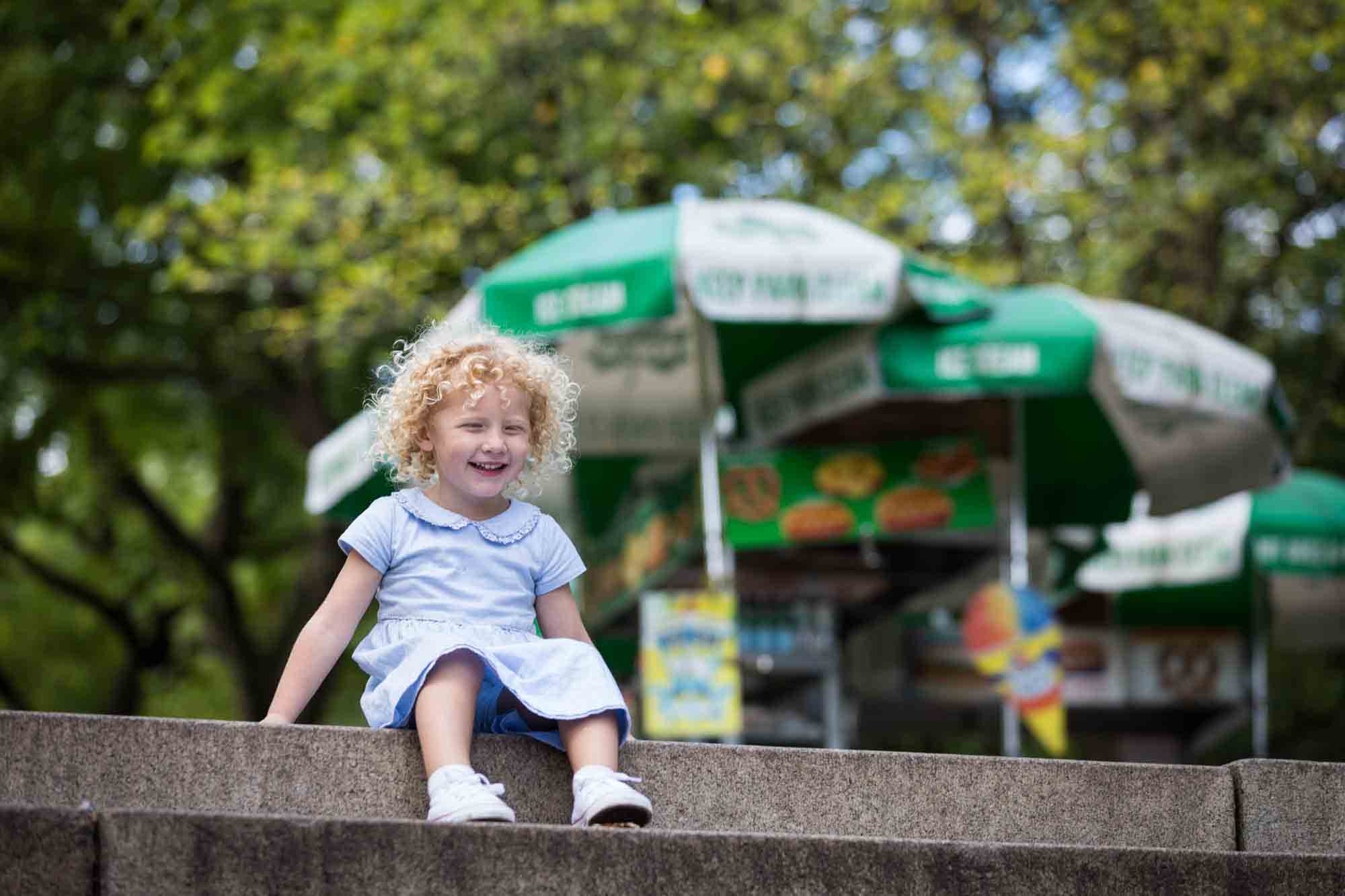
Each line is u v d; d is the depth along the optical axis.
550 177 14.59
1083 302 9.24
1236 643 12.87
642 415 10.49
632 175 14.13
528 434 4.55
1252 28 14.06
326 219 14.11
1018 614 9.30
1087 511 11.54
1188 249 15.16
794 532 9.80
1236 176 14.21
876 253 8.73
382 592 4.51
